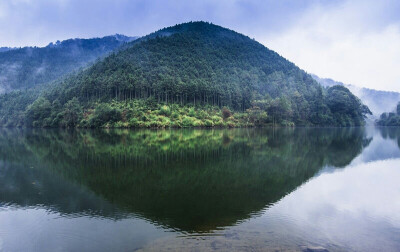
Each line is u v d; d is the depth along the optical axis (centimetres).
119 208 1445
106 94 15088
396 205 1542
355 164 2844
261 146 4462
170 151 3781
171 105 14162
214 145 4603
